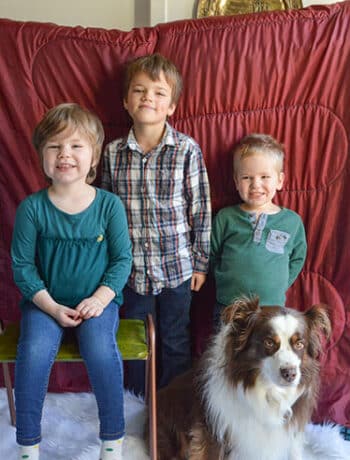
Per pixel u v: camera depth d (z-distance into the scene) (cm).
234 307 135
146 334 140
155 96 156
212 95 167
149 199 164
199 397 148
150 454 144
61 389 188
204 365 150
